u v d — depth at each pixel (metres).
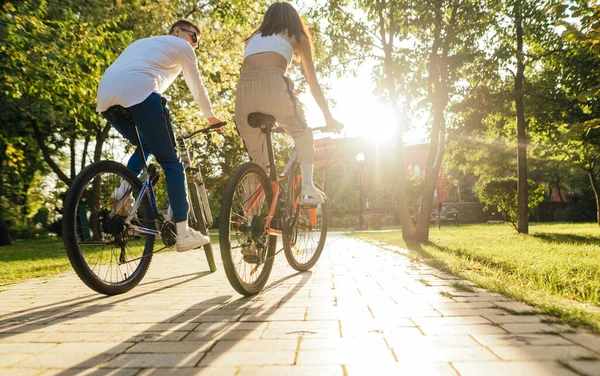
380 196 36.50
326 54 11.74
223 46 16.28
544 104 14.14
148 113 3.14
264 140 3.65
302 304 2.83
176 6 15.23
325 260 5.74
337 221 33.78
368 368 1.58
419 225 10.79
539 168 32.59
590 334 1.96
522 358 1.63
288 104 3.26
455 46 11.00
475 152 16.98
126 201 3.23
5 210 23.14
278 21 3.38
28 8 7.80
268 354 1.78
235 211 3.17
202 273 4.82
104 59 9.05
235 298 3.13
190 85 3.52
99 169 3.11
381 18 11.16
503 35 13.23
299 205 3.62
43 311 2.82
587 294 3.00
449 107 13.78
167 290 3.58
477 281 3.50
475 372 1.50
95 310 2.80
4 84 8.05
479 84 13.23
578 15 4.28
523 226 13.81
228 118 16.72
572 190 36.88
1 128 14.41
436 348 1.80
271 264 3.54
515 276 3.88
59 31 8.20
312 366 1.62
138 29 13.71
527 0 11.59
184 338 2.07
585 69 12.39
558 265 4.63
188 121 16.09
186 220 3.31
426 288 3.34
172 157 3.29
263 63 3.25
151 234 3.49
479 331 2.04
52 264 6.95
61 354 1.86
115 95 3.09
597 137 13.68
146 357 1.79
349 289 3.37
